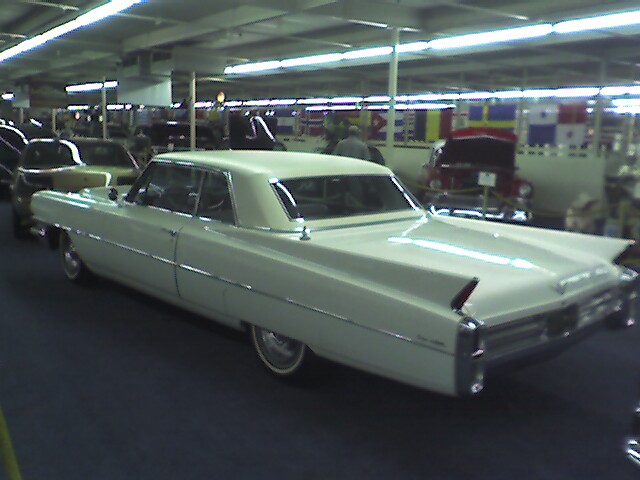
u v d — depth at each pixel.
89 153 9.65
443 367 3.06
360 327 3.40
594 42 14.58
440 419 3.79
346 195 4.67
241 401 3.97
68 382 4.22
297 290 3.71
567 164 12.18
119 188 6.69
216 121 22.28
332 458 3.31
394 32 12.13
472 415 3.86
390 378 3.40
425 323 3.11
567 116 13.04
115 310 5.86
